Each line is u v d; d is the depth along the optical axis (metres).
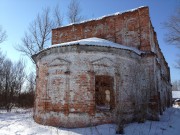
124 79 11.40
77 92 10.51
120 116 8.96
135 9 15.40
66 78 10.77
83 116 10.22
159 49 23.27
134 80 11.79
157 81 14.38
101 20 17.16
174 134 9.09
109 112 10.56
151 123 10.98
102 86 11.48
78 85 10.58
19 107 28.98
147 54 13.36
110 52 11.19
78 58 10.88
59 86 10.89
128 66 11.78
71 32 19.08
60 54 11.25
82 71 10.70
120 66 11.34
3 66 33.78
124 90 11.23
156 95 12.66
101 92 11.46
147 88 12.34
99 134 8.58
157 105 12.47
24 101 29.61
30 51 26.38
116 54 11.35
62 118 10.43
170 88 33.72
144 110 11.27
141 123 10.90
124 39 15.43
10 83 30.84
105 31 16.70
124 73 11.46
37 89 12.60
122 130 8.75
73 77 10.70
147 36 14.52
